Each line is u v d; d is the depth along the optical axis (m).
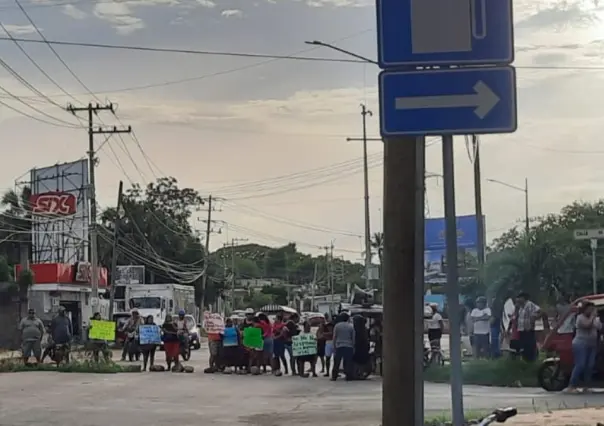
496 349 25.72
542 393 19.03
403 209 8.59
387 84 6.54
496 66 6.47
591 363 18.86
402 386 8.55
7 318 44.44
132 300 54.25
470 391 19.56
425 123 6.50
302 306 122.94
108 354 31.20
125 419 15.61
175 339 29.05
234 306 110.25
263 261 149.75
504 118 6.45
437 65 6.51
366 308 26.84
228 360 28.00
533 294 42.50
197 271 85.75
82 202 58.84
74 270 54.66
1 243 64.44
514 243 48.59
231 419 15.49
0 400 19.11
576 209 59.09
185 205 85.75
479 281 33.88
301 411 16.59
